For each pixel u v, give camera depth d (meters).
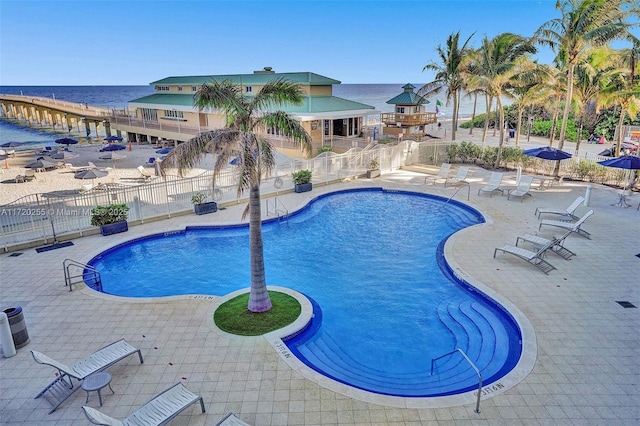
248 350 9.07
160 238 16.88
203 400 7.61
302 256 15.30
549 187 22.58
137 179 25.84
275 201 19.58
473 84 27.41
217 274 14.02
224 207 20.11
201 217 18.64
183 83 42.97
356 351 9.80
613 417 7.11
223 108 9.94
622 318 10.11
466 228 16.55
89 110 60.06
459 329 10.59
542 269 12.70
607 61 26.98
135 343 9.40
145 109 48.06
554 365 8.42
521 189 20.69
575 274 12.45
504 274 12.54
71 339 9.59
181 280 13.63
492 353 9.51
